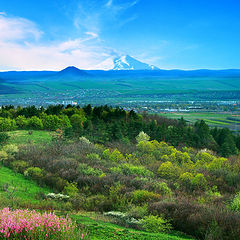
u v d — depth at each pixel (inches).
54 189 1143.0
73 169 1384.1
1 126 2733.8
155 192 1018.1
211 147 3331.7
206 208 629.0
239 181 1322.6
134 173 1412.4
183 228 561.9
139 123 3420.3
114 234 417.4
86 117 3858.3
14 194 914.1
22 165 1466.5
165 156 2034.9
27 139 2391.7
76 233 301.3
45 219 298.2
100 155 2020.2
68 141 2436.0
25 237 254.5
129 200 882.8
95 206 858.1
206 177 1365.7
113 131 2938.0
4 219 283.0
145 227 541.0
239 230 474.3
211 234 480.1
